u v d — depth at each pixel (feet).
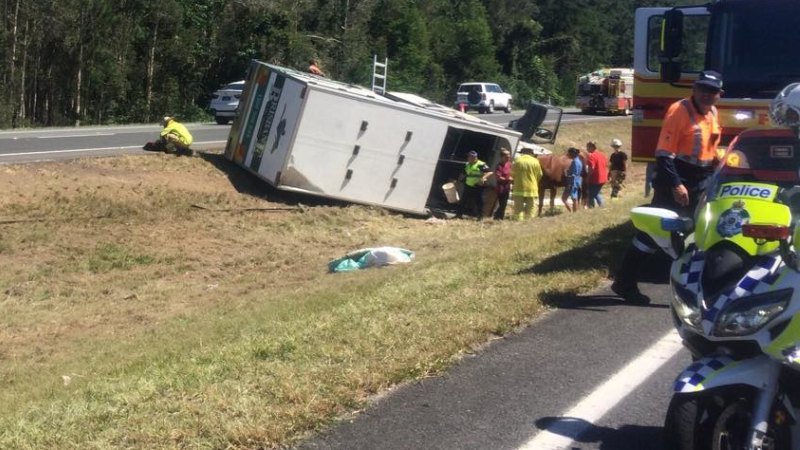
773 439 14.78
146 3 165.78
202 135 105.50
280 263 61.62
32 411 19.92
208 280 57.31
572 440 17.31
